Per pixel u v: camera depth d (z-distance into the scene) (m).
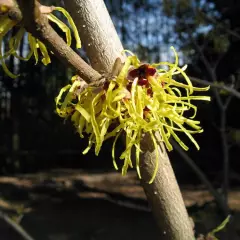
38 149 10.18
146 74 0.84
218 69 5.46
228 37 4.88
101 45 0.97
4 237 3.57
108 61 0.97
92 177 8.47
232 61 5.51
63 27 0.77
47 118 9.61
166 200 0.98
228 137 4.74
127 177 8.47
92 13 0.98
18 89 8.55
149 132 0.90
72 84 0.84
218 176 7.00
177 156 8.01
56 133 9.95
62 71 4.99
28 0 0.65
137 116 0.83
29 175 9.16
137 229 4.26
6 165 9.80
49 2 3.74
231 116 6.91
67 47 0.75
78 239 4.12
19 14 0.65
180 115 0.90
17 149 10.04
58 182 7.49
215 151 7.99
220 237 2.13
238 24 5.85
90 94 0.82
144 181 0.97
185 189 6.79
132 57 0.83
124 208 4.95
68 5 0.99
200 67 4.87
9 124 10.02
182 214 0.99
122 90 0.82
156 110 0.85
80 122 0.85
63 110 0.86
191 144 5.66
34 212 5.02
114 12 8.38
